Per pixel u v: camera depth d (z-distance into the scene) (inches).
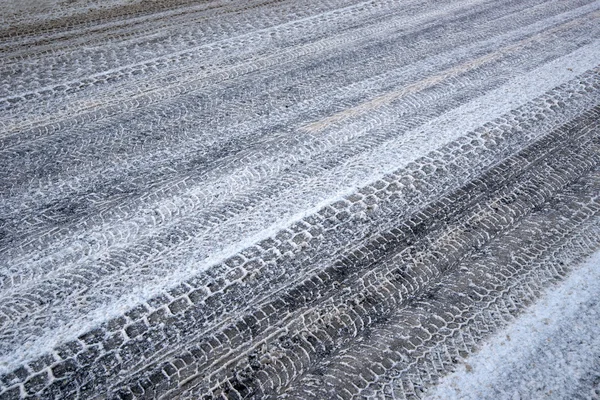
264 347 112.6
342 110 203.2
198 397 102.1
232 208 151.4
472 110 202.4
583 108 206.2
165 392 102.7
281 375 107.0
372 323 119.0
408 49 258.8
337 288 127.5
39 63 234.2
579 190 162.4
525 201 157.2
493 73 233.6
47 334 112.7
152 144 180.7
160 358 109.3
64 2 303.0
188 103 206.7
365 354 111.7
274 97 212.1
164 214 148.3
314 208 151.7
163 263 132.0
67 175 164.1
